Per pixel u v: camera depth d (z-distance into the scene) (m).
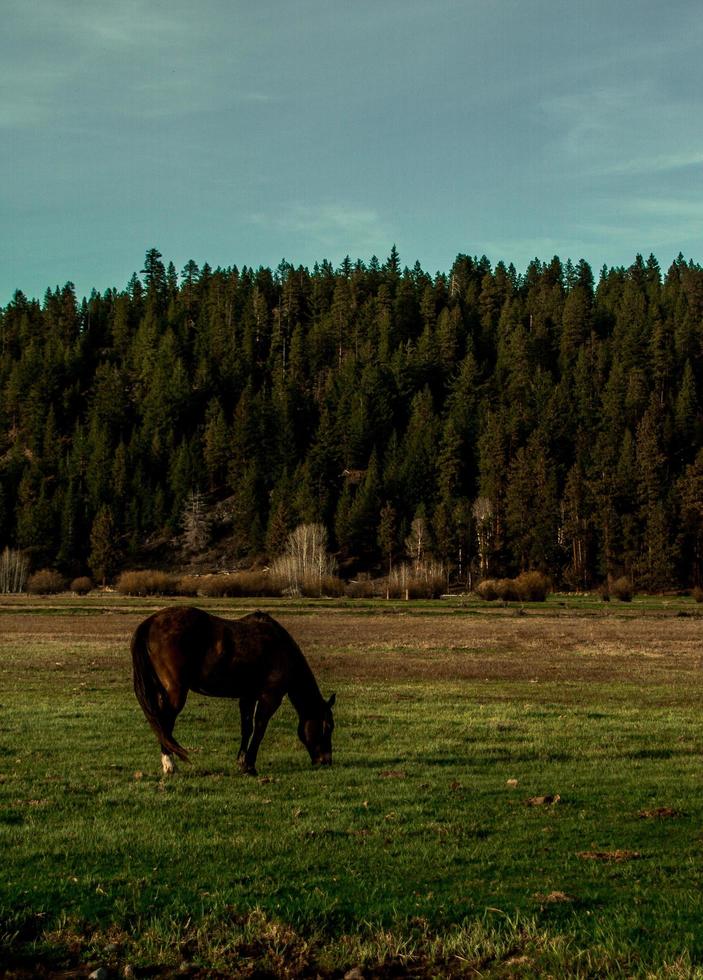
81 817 9.51
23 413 174.12
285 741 15.27
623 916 6.52
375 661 30.38
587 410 151.50
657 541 114.69
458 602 84.31
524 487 125.19
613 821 9.57
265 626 12.80
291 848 8.35
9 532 140.00
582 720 17.66
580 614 66.44
